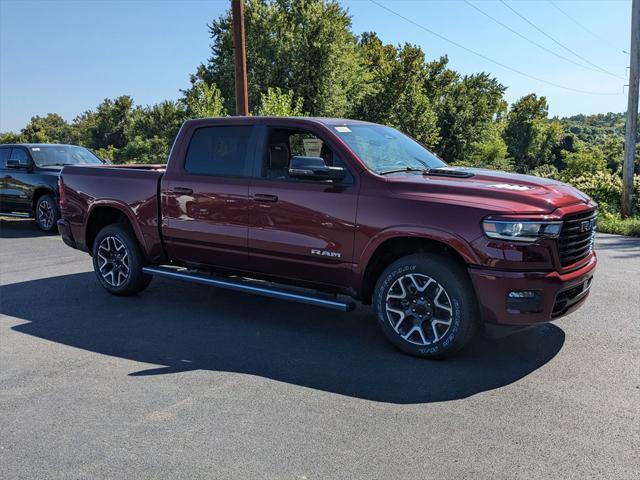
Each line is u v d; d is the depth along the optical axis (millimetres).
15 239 11648
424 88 61812
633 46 15898
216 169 5633
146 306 6250
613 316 5633
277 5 43781
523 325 4180
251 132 5465
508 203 4207
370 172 4766
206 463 3049
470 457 3055
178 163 5926
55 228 12484
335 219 4809
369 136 5371
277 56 42125
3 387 4117
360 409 3658
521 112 113625
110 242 6582
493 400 3758
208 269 5895
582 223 4438
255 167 5371
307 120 5219
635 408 3617
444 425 3420
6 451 3227
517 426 3395
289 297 5062
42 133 102500
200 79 45688
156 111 95688
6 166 13102
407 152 5496
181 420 3551
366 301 4992
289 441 3262
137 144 83625
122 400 3861
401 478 2869
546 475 2871
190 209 5754
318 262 4973
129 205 6250
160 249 6133
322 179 4809
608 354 4582
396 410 3635
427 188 4516
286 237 5109
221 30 45344
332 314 5875
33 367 4504
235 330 5371
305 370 4348
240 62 14289
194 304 6316
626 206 16125
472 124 63906
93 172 6688
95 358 4688
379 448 3166
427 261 4398
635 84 15953
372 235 4617
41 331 5418
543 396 3809
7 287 7219
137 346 4965
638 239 11891
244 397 3877
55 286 7258
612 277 7516
